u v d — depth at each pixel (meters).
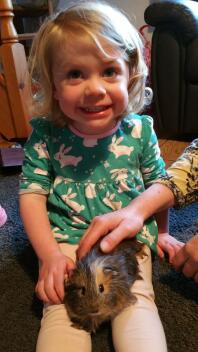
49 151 0.75
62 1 2.04
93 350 0.58
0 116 1.38
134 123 0.75
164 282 0.71
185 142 1.49
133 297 0.57
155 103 1.55
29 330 0.63
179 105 1.50
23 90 1.31
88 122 0.66
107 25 0.66
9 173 1.26
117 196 0.72
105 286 0.54
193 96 1.46
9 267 0.79
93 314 0.54
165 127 1.58
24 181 0.75
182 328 0.60
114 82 0.65
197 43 1.37
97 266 0.55
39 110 0.75
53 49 0.65
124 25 0.69
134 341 0.52
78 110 0.66
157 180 0.73
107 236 0.61
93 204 0.72
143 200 0.68
